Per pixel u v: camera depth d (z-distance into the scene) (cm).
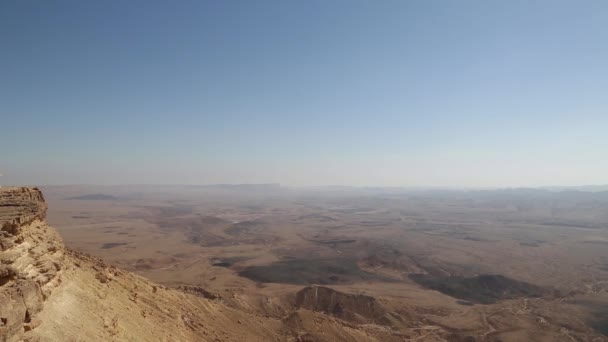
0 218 1638
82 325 1764
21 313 1417
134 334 2147
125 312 2356
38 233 1908
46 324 1562
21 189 2089
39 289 1595
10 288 1459
